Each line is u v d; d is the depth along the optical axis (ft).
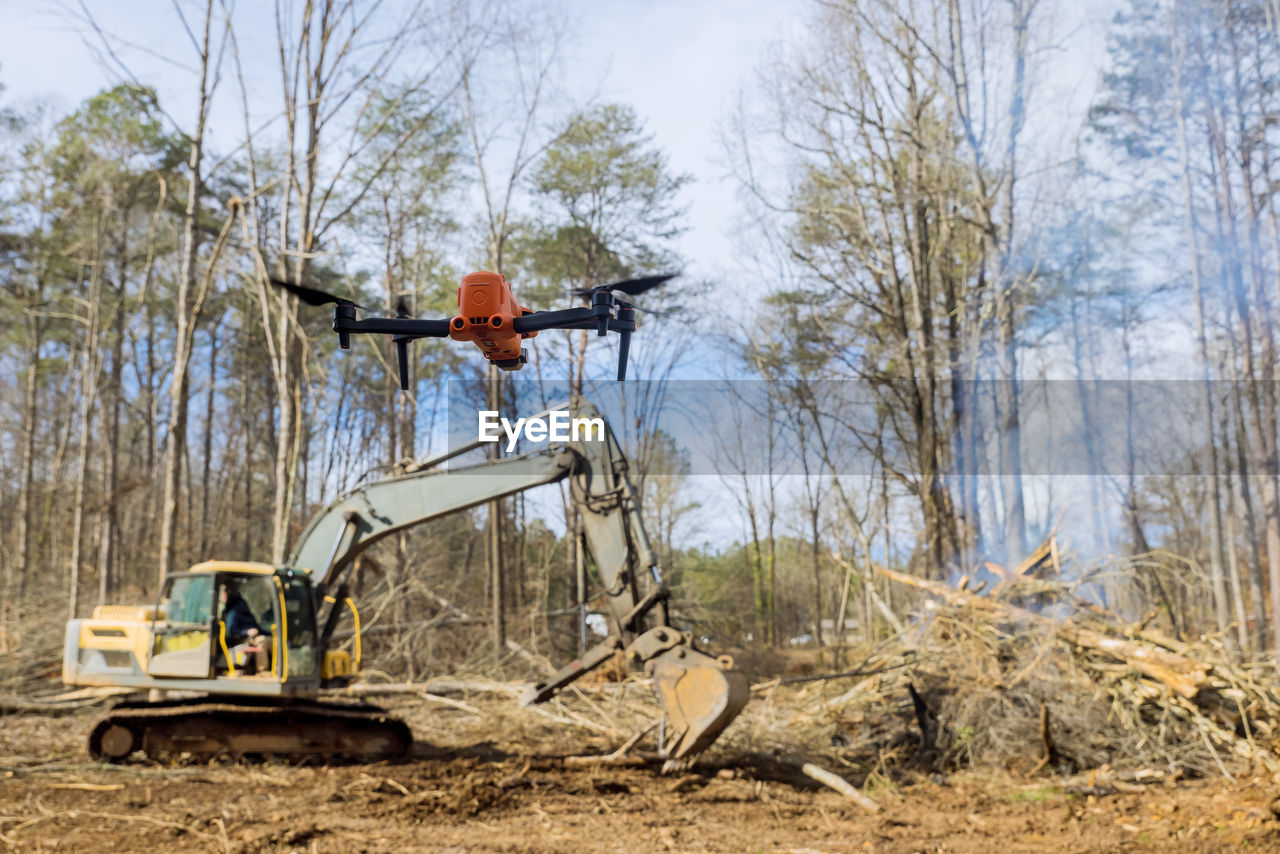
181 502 105.91
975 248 81.56
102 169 82.33
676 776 32.32
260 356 114.21
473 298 9.68
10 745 36.99
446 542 79.82
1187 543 95.40
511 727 41.22
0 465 118.52
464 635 61.67
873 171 78.64
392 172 86.02
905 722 37.35
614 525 34.17
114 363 102.42
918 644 38.34
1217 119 82.74
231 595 35.86
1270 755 30.37
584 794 30.30
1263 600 83.35
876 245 78.74
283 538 55.26
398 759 35.65
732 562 117.08
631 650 31.73
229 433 124.47
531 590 87.40
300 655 35.65
